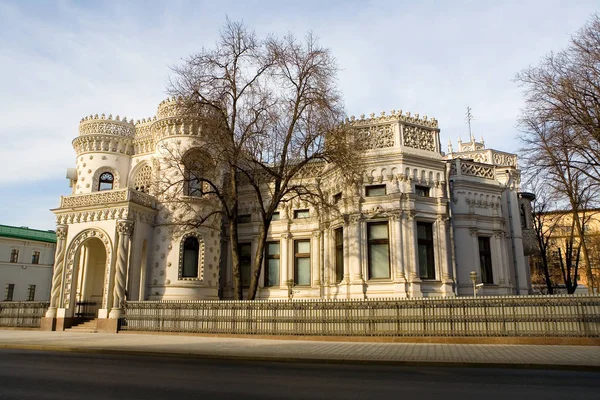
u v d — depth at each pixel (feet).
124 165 117.19
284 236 106.01
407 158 87.40
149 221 100.94
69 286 94.27
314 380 35.45
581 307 60.18
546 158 72.08
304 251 105.50
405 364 47.06
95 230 94.84
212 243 104.37
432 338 64.95
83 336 78.13
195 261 102.01
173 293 96.94
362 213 87.86
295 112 84.74
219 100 84.89
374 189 89.51
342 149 81.46
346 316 70.59
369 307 69.67
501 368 44.24
